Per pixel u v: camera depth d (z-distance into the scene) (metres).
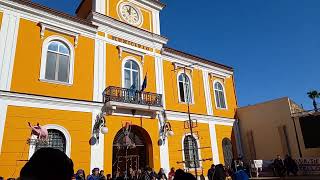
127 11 17.25
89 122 13.62
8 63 11.97
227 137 20.70
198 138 18.39
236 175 9.14
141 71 16.64
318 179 14.93
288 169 17.30
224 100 21.84
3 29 12.23
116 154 14.91
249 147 21.31
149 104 15.59
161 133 16.42
